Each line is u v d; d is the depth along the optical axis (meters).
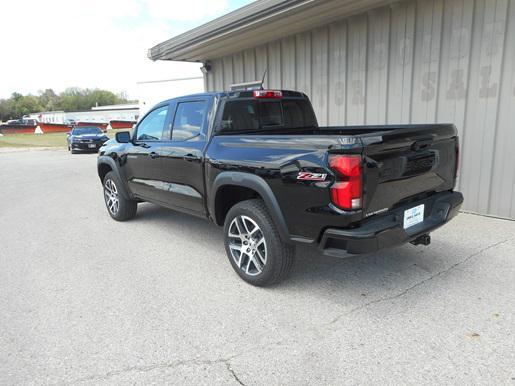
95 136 21.34
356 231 2.73
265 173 3.18
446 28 5.61
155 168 4.70
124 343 2.75
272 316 3.05
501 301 3.17
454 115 5.72
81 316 3.13
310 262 4.07
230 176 3.50
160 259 4.36
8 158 19.58
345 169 2.66
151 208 6.87
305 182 2.89
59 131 54.88
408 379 2.31
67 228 5.77
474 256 4.08
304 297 3.34
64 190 9.32
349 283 3.57
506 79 5.15
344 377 2.35
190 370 2.46
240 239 3.63
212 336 2.81
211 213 3.92
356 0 5.85
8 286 3.73
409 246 4.40
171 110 4.50
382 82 6.53
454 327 2.82
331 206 2.76
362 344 2.66
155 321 3.03
